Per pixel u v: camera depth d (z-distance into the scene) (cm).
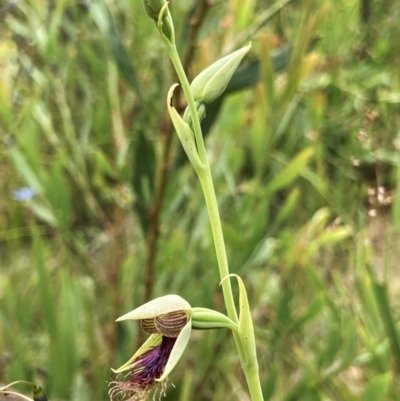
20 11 41
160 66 38
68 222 35
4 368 36
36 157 34
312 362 32
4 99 35
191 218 41
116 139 37
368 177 42
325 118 49
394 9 52
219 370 39
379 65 52
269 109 32
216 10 38
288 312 32
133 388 16
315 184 44
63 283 34
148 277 32
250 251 32
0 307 41
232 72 15
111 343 35
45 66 39
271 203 49
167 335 15
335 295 41
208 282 34
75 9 39
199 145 15
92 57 38
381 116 45
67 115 38
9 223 49
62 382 33
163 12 14
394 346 27
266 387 32
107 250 44
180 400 35
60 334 33
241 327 15
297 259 34
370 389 27
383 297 27
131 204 32
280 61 31
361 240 31
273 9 30
